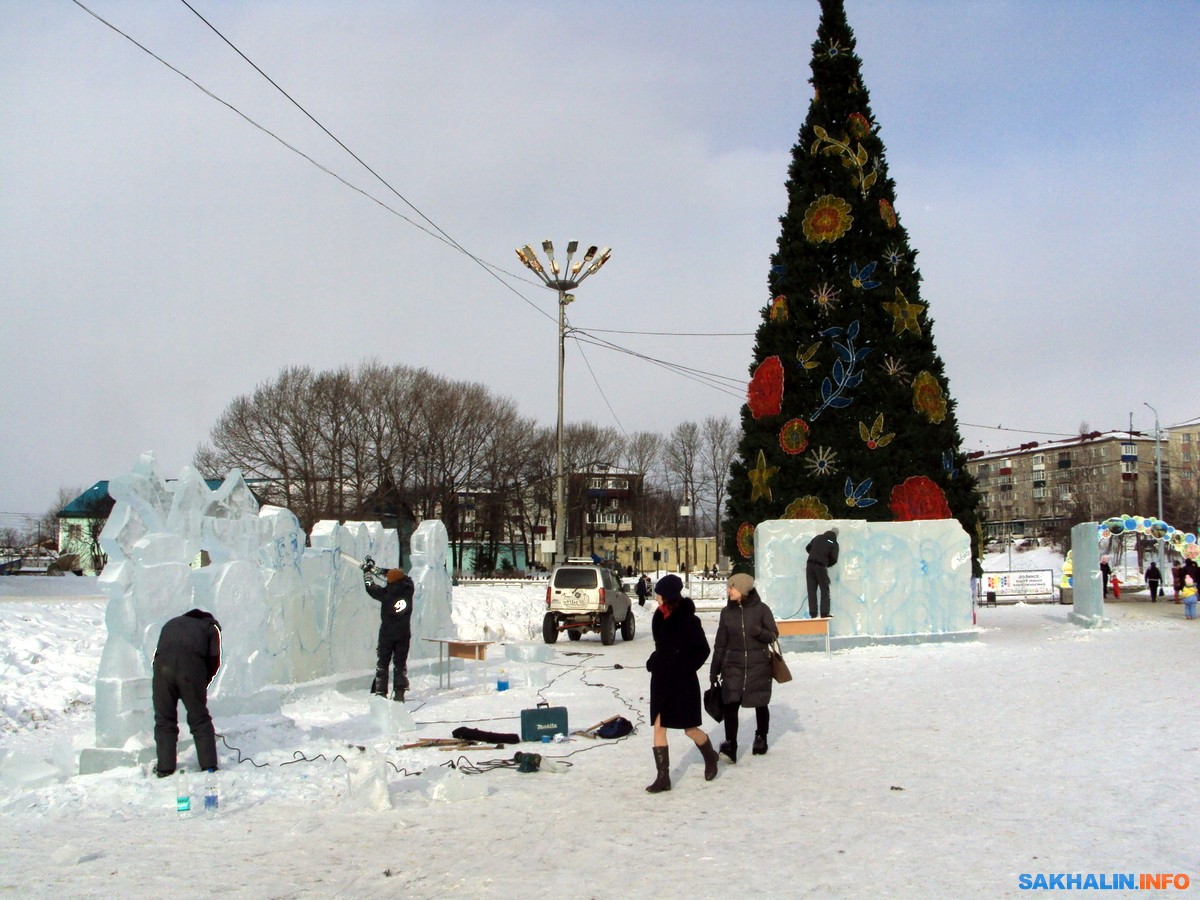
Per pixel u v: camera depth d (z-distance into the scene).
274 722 10.98
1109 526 40.31
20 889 5.70
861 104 25.36
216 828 7.21
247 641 11.86
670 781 8.50
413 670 16.44
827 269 24.66
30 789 8.43
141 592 9.90
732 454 85.44
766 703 9.70
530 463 76.00
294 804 7.99
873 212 24.72
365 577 15.21
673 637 8.52
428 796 8.06
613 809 7.67
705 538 90.25
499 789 8.49
